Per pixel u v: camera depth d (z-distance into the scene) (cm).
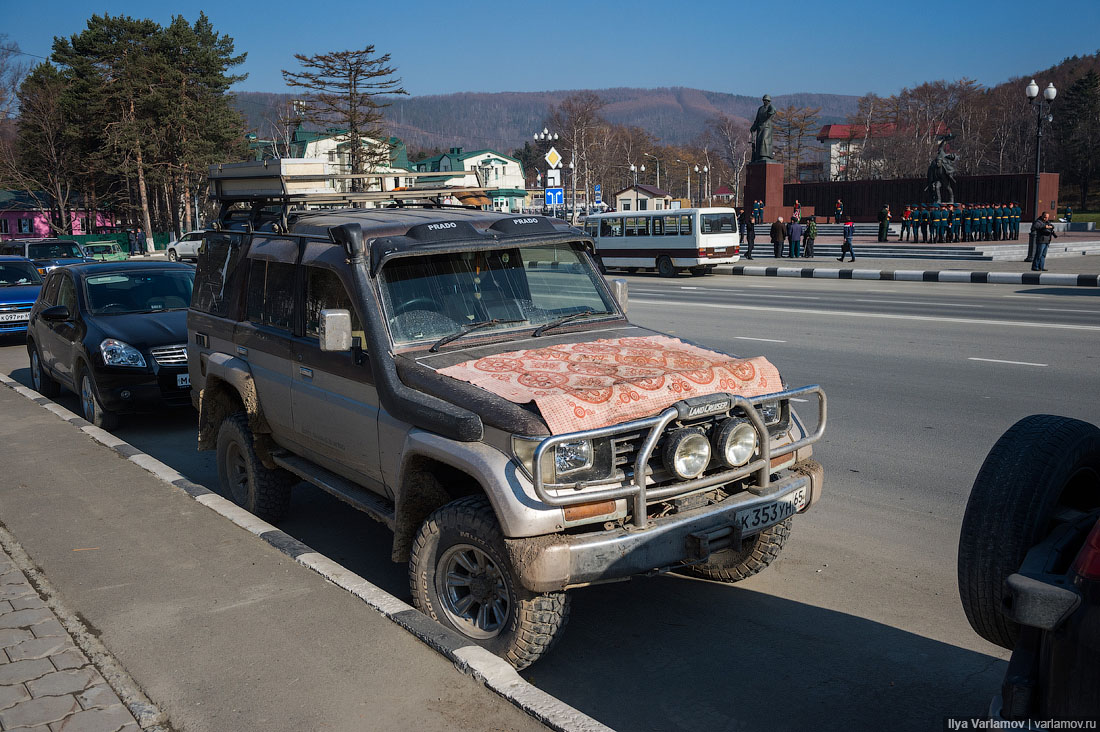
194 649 382
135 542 513
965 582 307
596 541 362
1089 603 220
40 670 369
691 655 418
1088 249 3500
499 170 10556
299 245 527
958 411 877
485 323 473
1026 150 9662
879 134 10888
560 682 396
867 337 1376
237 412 612
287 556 486
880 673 397
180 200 6412
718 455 396
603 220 3058
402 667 364
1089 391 945
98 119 6081
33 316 1132
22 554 500
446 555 406
